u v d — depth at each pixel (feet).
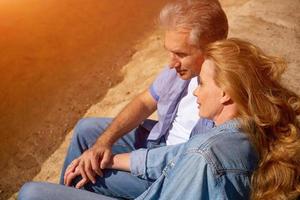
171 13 7.23
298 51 15.78
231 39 5.99
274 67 5.90
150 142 8.77
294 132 5.76
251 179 5.69
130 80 15.89
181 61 7.46
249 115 5.76
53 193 7.23
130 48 17.74
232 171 5.54
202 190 5.55
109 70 16.66
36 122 14.75
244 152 5.63
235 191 5.59
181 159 5.91
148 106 8.87
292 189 5.65
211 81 5.88
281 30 17.24
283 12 18.48
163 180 6.34
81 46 17.98
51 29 18.88
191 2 7.14
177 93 8.30
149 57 16.93
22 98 15.67
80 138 9.00
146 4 20.48
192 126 8.18
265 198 5.63
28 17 19.57
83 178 8.04
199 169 5.54
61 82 16.26
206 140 5.69
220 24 7.17
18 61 17.21
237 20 18.16
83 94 15.67
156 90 8.64
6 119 14.92
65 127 14.49
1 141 14.16
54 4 20.45
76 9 20.10
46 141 14.06
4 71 16.78
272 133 5.81
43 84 16.21
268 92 5.75
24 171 13.09
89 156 8.13
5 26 18.99
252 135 5.72
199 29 7.06
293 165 5.68
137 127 9.11
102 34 18.62
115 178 7.95
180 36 7.21
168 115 8.46
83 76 16.48
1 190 12.53
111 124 8.80
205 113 6.09
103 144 8.41
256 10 18.75
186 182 5.61
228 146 5.61
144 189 7.83
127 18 19.58
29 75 16.60
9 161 13.47
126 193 7.99
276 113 5.71
